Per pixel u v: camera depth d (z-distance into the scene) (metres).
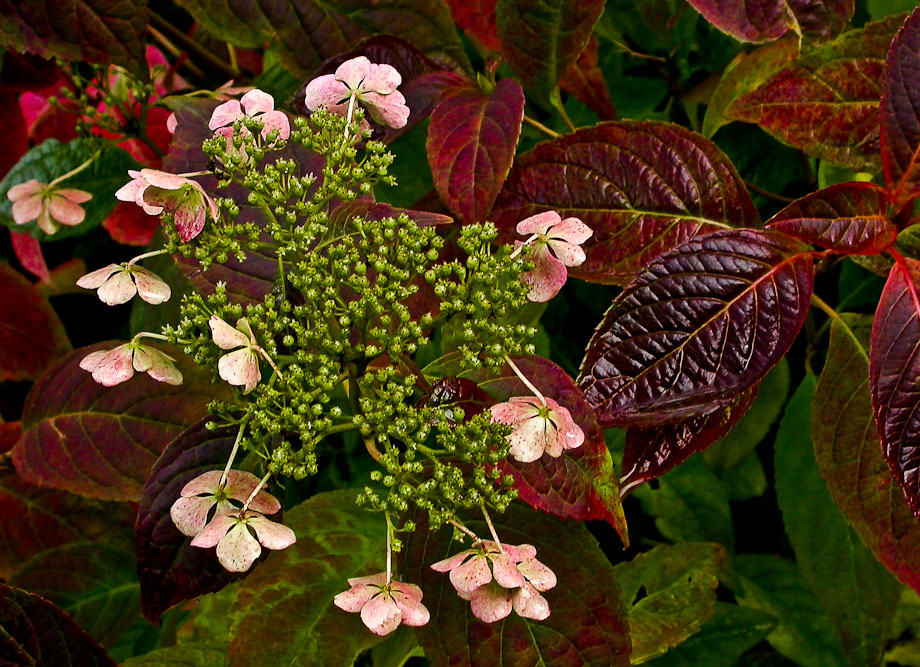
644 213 0.54
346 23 0.60
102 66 0.66
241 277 0.51
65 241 0.80
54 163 0.68
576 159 0.54
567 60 0.58
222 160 0.47
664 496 0.65
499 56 0.61
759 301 0.50
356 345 0.48
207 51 0.74
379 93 0.50
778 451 0.61
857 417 0.55
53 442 0.56
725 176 0.54
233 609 0.52
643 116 0.67
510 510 0.51
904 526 0.53
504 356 0.47
